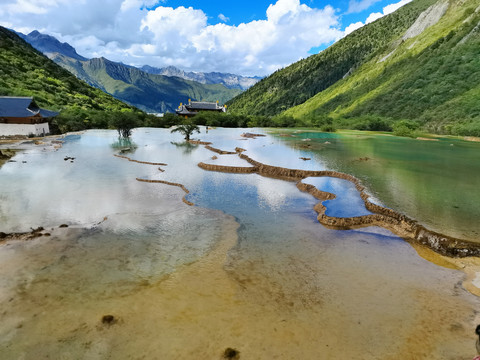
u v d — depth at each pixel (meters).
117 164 28.28
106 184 21.23
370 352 7.08
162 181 22.34
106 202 17.44
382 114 86.12
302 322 8.02
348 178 22.83
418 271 10.84
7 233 12.85
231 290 9.38
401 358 6.93
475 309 8.73
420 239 13.21
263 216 16.14
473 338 7.57
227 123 80.12
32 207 16.17
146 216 15.55
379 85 107.94
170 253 11.73
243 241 12.99
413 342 7.41
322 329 7.78
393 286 9.85
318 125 79.94
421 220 14.30
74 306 8.35
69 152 34.38
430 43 107.38
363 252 12.23
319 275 10.42
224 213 16.42
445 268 11.09
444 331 7.82
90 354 6.72
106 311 8.19
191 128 47.72
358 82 124.75
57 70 115.19
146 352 6.83
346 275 10.46
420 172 24.42
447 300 9.15
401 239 13.49
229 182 23.09
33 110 48.81
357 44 196.12
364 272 10.69
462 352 7.12
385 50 143.50
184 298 8.91
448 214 15.09
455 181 21.56
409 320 8.22
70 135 52.41
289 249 12.34
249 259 11.42
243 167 26.73
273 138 50.16
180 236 13.30
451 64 86.88
